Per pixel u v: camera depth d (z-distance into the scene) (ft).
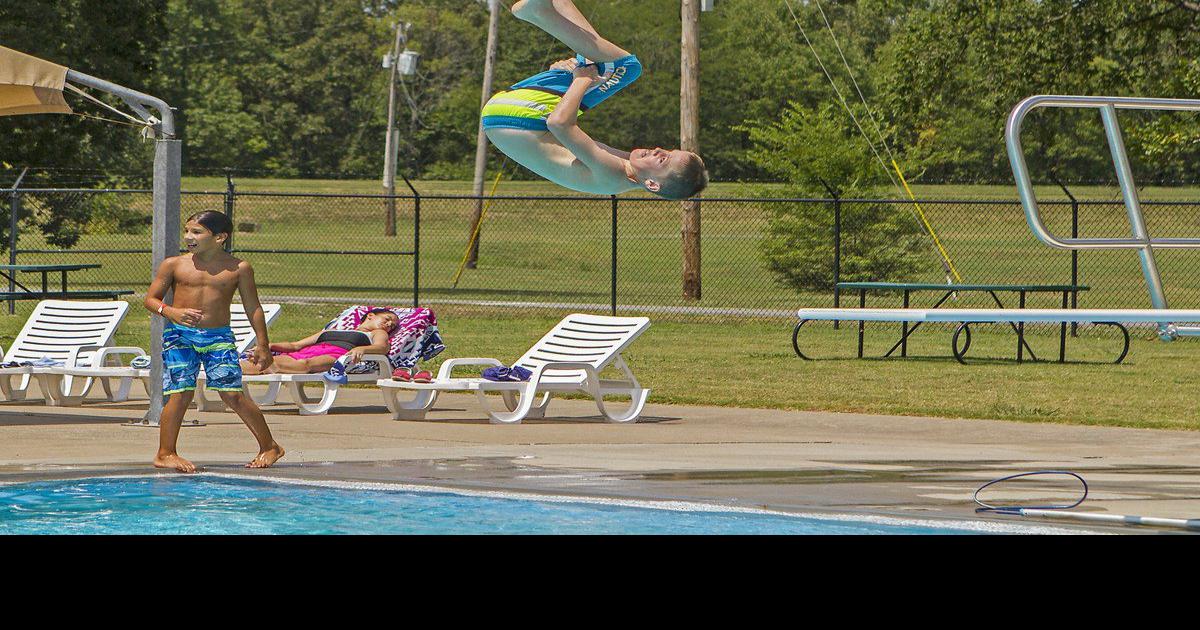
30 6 141.69
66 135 147.54
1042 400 63.98
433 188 327.26
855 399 64.03
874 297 131.64
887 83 148.56
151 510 33.60
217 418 54.65
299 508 33.78
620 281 160.15
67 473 38.04
